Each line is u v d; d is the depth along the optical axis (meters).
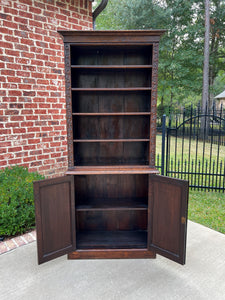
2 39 2.77
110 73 2.40
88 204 2.42
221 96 13.30
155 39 1.99
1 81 2.81
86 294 1.74
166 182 1.98
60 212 2.07
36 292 1.76
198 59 12.60
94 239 2.42
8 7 2.78
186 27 12.28
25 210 2.55
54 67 3.30
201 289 1.79
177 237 1.96
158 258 2.21
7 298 1.70
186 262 2.12
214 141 9.41
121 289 1.79
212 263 2.11
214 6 13.52
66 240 2.13
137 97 2.44
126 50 2.32
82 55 2.34
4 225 2.40
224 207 3.52
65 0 3.30
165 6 13.01
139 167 2.19
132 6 12.45
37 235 1.95
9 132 2.95
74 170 2.16
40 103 3.21
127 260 2.19
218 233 2.65
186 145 9.38
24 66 2.99
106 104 2.45
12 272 1.98
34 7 3.00
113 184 2.61
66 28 3.37
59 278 1.92
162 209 2.04
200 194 4.14
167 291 1.77
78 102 2.43
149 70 2.33
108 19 15.38
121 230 2.66
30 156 3.19
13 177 2.65
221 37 14.09
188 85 13.80
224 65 14.95
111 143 2.52
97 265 2.10
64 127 3.53
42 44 3.14
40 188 1.93
